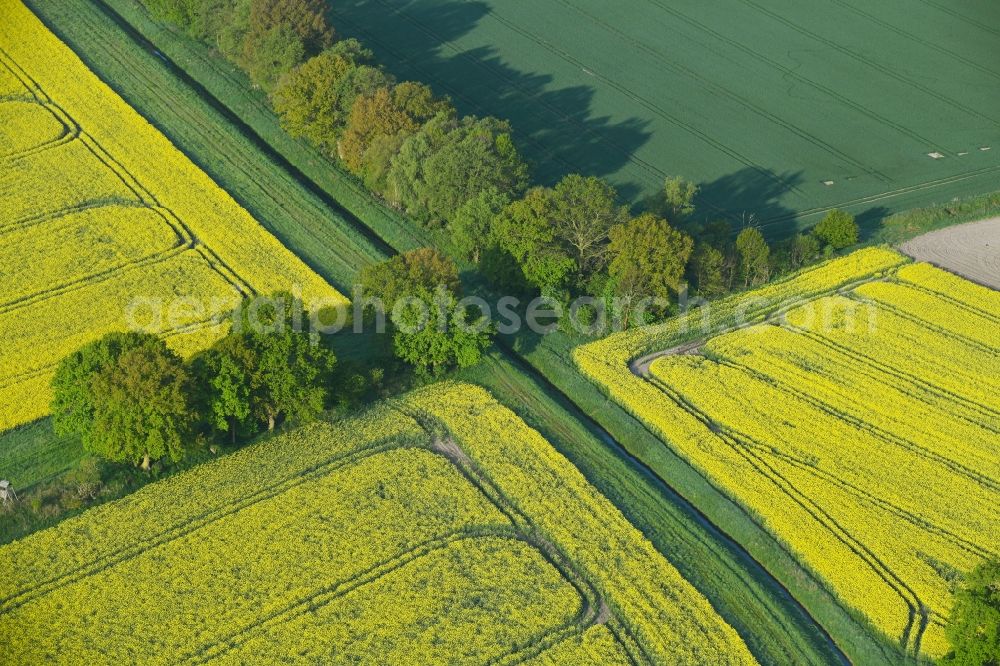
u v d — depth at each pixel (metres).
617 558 81.62
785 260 111.38
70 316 101.75
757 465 89.62
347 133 117.38
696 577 80.81
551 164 126.38
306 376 89.38
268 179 121.56
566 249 105.75
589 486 87.31
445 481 87.25
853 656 76.31
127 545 81.69
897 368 99.75
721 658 74.88
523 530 83.81
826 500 86.56
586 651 75.00
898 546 83.00
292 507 84.75
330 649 74.62
